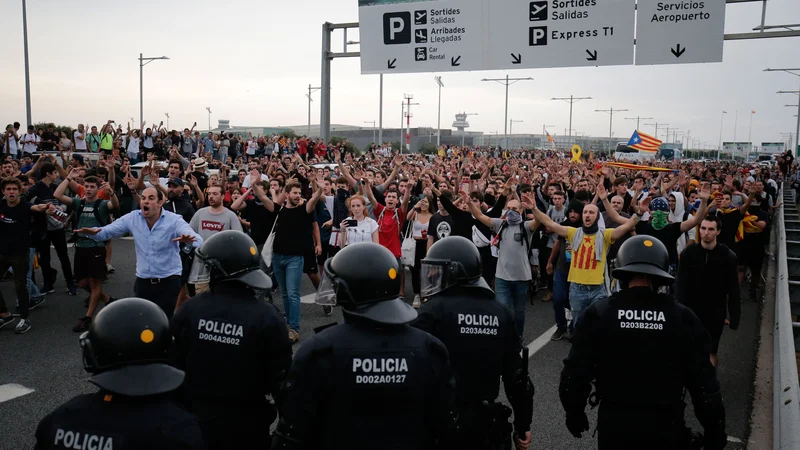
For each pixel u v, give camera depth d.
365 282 2.59
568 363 3.40
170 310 6.43
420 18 15.72
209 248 3.29
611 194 11.38
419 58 15.88
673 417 3.27
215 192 7.74
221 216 7.79
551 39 14.80
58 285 10.34
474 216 7.79
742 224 10.48
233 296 3.27
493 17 15.16
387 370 2.49
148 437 2.12
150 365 2.24
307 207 7.36
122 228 6.36
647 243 3.41
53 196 9.74
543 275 10.41
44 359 6.72
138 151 22.33
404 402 2.50
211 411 3.16
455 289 3.42
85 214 8.41
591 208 6.73
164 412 2.19
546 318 9.06
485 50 15.31
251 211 9.09
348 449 2.46
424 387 2.56
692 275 5.93
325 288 2.78
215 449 3.15
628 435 3.27
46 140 20.09
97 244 7.86
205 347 3.18
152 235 6.33
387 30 16.06
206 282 3.38
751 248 10.56
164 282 6.38
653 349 3.24
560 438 5.08
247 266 3.28
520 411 3.47
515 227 7.11
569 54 14.72
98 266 7.88
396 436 2.49
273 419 3.38
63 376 6.22
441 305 3.36
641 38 14.22
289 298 7.41
